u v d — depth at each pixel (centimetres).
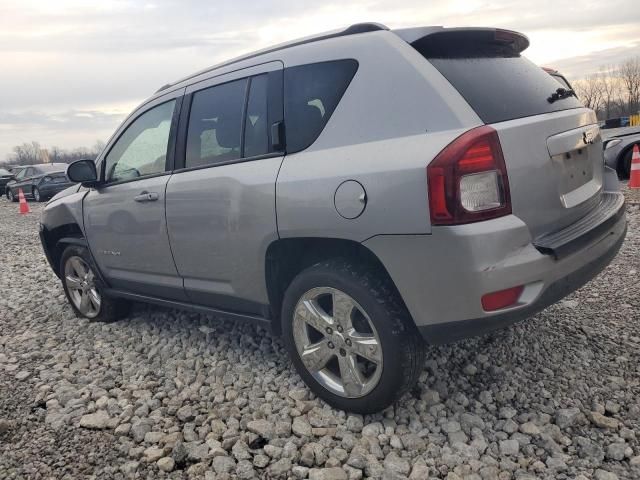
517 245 242
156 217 371
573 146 280
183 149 362
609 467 238
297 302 296
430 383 316
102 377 359
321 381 297
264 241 301
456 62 272
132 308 484
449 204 234
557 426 268
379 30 286
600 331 365
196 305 377
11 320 506
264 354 371
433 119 250
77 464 266
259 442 274
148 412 311
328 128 282
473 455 252
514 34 303
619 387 298
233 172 317
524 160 250
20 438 292
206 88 354
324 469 247
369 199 252
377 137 263
